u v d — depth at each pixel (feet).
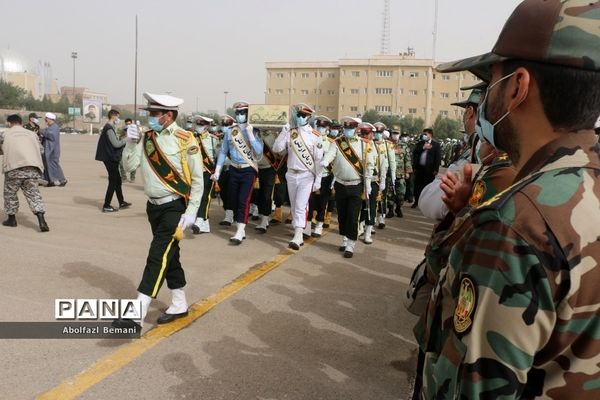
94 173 48.24
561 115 3.14
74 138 124.36
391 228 28.91
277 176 27.94
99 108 163.84
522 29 3.21
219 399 9.37
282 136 22.03
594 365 2.91
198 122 24.48
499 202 3.09
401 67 251.19
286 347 11.81
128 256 18.79
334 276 17.95
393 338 12.72
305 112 21.54
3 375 9.89
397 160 32.78
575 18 3.01
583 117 3.12
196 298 14.83
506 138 3.55
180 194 12.38
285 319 13.56
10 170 21.65
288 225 28.04
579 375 2.93
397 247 23.63
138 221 25.63
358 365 11.12
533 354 2.87
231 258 19.63
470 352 2.99
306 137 21.61
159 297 14.89
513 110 3.38
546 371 3.03
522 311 2.79
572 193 2.93
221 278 16.89
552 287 2.78
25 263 17.24
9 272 16.19
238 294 15.35
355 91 261.24
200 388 9.73
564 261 2.79
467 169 5.90
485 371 2.92
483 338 2.94
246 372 10.47
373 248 23.15
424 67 247.50
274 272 17.97
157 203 12.52
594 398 2.94
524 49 3.18
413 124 216.95
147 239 21.65
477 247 3.09
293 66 279.49
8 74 385.70
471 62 3.92
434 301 3.87
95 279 15.94
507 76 3.40
